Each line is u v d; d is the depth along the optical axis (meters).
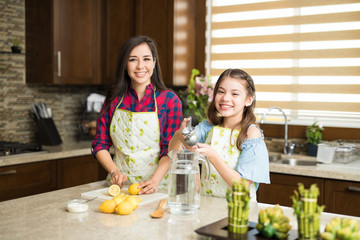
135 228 1.30
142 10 3.66
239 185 1.18
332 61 3.27
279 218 1.15
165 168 1.93
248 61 3.63
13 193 2.91
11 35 3.52
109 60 3.82
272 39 3.50
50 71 3.49
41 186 3.10
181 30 3.63
